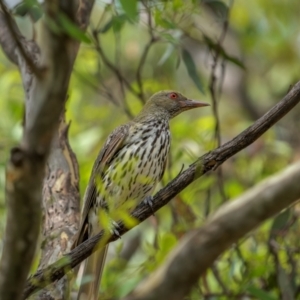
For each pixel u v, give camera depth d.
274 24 17.48
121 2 6.50
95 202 10.73
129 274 11.02
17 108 13.76
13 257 5.54
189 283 6.38
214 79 12.00
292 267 11.20
